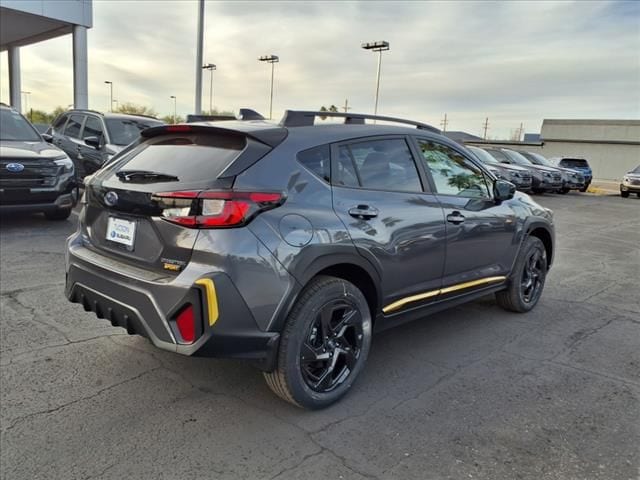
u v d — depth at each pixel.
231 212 2.58
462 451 2.70
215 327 2.55
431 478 2.47
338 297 3.03
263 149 2.87
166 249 2.71
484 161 19.77
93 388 3.23
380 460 2.61
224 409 3.04
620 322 4.89
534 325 4.72
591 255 8.47
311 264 2.84
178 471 2.47
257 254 2.62
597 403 3.26
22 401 3.04
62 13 20.88
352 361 3.23
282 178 2.84
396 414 3.06
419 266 3.60
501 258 4.54
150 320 2.69
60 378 3.33
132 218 2.93
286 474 2.47
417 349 4.07
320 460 2.59
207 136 3.10
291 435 2.80
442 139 4.08
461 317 4.88
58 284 5.22
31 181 7.43
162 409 3.01
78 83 22.14
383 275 3.32
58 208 7.84
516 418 3.05
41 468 2.45
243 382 3.37
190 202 2.61
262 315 2.67
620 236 10.90
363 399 3.23
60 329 4.11
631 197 24.61
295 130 3.09
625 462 2.64
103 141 9.94
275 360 2.82
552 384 3.52
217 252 2.55
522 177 19.30
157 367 3.54
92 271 3.05
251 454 2.62
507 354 4.02
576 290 6.07
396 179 3.53
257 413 3.01
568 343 4.30
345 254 3.02
